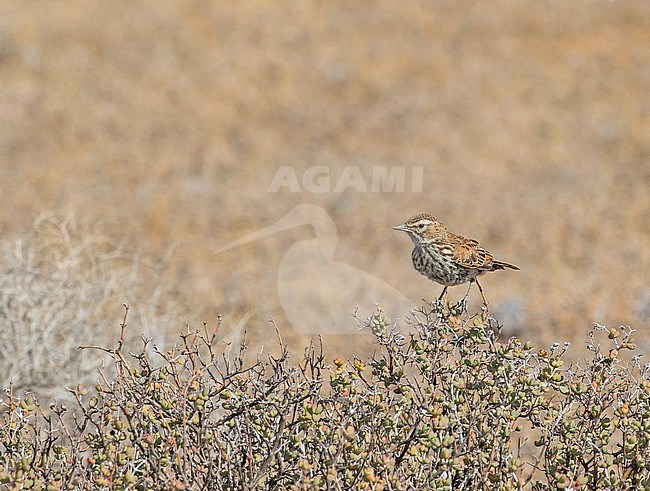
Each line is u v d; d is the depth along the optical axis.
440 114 25.78
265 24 31.94
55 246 11.48
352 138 24.27
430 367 6.12
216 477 5.89
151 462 5.79
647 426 5.91
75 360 9.44
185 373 9.25
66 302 9.81
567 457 6.05
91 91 26.47
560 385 6.09
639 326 14.27
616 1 33.03
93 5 32.56
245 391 6.24
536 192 21.16
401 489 5.54
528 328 14.16
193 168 21.98
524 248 18.11
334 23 32.19
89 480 5.99
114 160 22.12
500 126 25.06
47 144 22.78
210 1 33.59
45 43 29.06
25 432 6.25
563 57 29.56
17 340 9.32
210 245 17.42
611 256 17.55
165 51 29.41
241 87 27.33
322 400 6.09
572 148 23.77
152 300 10.79
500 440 5.94
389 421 5.95
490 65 28.89
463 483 5.85
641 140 23.97
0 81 26.47
